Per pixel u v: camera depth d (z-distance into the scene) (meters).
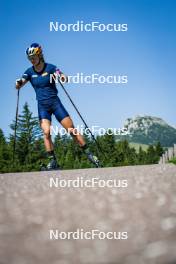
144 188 4.45
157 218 2.78
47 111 10.80
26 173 8.77
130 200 3.64
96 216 3.00
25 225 2.84
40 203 3.83
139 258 1.87
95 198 3.93
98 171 8.27
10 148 68.50
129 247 2.09
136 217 2.87
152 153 114.94
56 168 10.90
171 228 2.45
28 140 69.06
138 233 2.41
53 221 2.94
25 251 2.15
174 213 2.91
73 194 4.40
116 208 3.27
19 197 4.40
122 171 7.52
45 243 2.29
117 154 77.56
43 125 10.74
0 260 2.00
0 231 2.67
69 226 2.75
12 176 7.86
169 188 4.29
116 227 2.63
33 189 5.17
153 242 2.16
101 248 2.10
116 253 1.99
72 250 2.10
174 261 1.78
